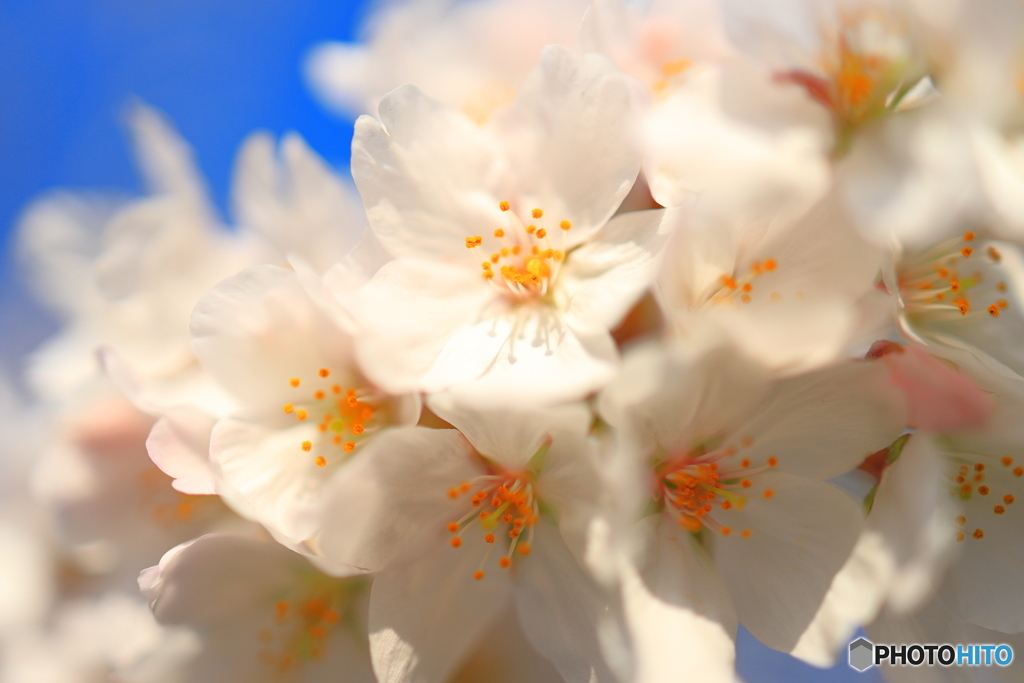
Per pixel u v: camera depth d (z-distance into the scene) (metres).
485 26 0.25
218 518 0.23
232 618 0.22
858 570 0.21
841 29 0.21
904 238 0.21
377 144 0.22
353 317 0.21
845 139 0.21
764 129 0.21
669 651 0.21
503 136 0.22
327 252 0.23
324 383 0.22
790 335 0.20
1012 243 0.22
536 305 0.22
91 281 0.24
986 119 0.21
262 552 0.22
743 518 0.21
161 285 0.23
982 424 0.21
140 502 0.23
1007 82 0.21
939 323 0.22
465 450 0.21
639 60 0.22
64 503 0.23
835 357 0.21
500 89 0.25
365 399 0.22
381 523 0.21
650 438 0.21
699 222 0.21
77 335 0.24
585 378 0.21
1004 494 0.22
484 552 0.22
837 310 0.21
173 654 0.22
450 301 0.22
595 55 0.22
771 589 0.21
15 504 0.23
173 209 0.24
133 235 0.24
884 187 0.21
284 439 0.22
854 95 0.21
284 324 0.22
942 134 0.21
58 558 0.23
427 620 0.21
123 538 0.23
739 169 0.21
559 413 0.21
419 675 0.21
